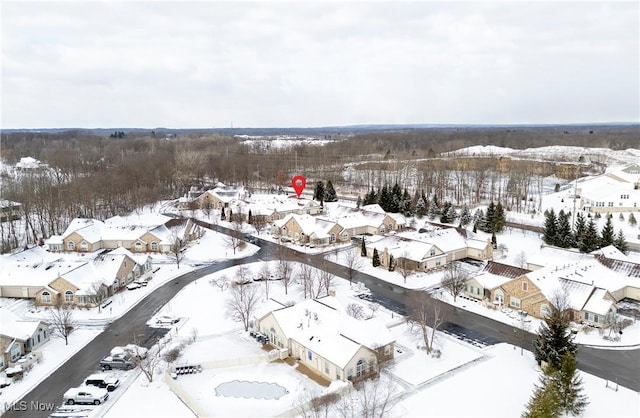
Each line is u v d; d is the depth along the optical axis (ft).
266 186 572.92
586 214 371.15
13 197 386.93
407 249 275.39
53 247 313.94
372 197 426.92
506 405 142.20
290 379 160.56
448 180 526.16
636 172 463.42
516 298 214.07
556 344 160.56
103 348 183.21
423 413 138.31
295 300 223.71
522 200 450.30
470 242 296.30
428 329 195.93
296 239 338.13
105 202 428.56
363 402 143.02
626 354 173.78
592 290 201.16
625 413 137.90
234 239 322.75
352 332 167.84
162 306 224.33
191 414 140.26
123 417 138.62
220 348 182.09
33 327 181.27
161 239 313.73
